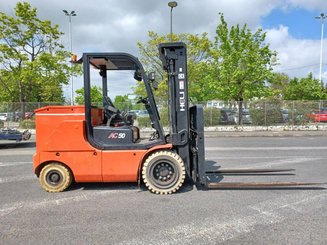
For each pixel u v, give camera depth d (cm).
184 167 518
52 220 395
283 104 1889
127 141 523
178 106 539
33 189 550
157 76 2152
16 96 2364
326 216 401
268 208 434
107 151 515
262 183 535
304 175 639
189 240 331
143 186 563
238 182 583
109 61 558
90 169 516
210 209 432
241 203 457
